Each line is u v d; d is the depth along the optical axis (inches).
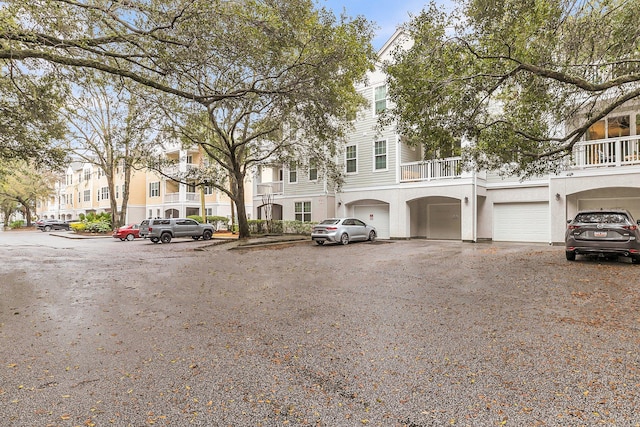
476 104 360.8
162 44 321.4
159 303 272.5
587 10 344.2
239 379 143.6
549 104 388.5
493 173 733.3
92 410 122.0
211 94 394.6
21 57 301.9
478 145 391.5
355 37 426.0
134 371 152.4
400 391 131.7
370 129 855.7
